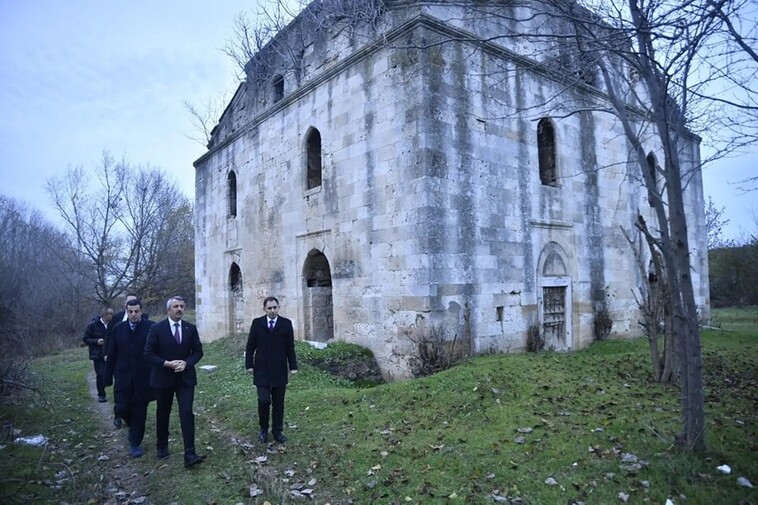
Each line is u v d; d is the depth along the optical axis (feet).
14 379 28.63
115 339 22.08
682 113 16.79
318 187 41.19
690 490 13.73
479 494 14.51
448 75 33.17
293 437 20.58
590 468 15.52
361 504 14.62
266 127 49.34
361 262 36.06
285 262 45.52
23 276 82.43
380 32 35.47
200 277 64.64
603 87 46.47
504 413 20.88
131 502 15.57
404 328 32.12
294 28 45.91
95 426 24.43
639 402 22.08
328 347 35.94
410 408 22.71
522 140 38.19
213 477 16.99
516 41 38.78
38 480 16.97
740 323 65.87
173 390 19.01
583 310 42.50
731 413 20.18
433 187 31.40
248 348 20.40
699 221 60.80
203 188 64.54
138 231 103.50
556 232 40.75
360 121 36.58
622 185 48.03
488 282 34.40
